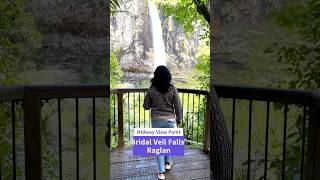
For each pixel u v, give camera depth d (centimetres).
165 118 395
